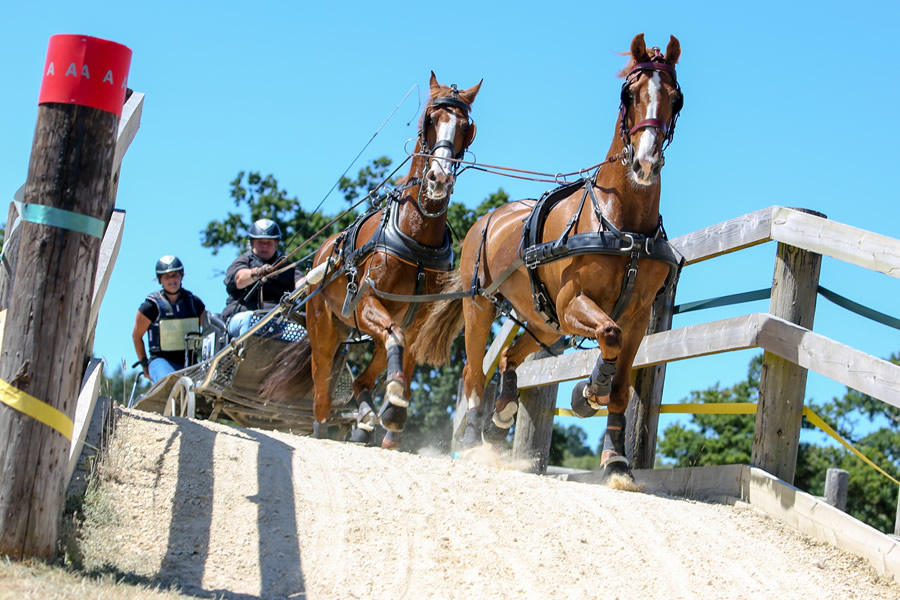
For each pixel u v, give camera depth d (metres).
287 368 10.12
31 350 4.57
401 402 7.90
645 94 6.91
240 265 11.17
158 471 6.27
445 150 8.29
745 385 29.48
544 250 7.44
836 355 6.78
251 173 25.55
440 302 9.08
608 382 7.12
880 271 6.60
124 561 4.95
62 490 4.72
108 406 7.11
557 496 6.75
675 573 5.68
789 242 7.41
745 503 7.32
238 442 7.18
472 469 7.23
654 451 9.02
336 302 9.30
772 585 5.72
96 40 4.73
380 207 9.35
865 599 5.71
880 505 25.02
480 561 5.48
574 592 5.24
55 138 4.67
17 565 4.40
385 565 5.32
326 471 6.78
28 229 4.64
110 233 6.73
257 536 5.54
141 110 7.02
